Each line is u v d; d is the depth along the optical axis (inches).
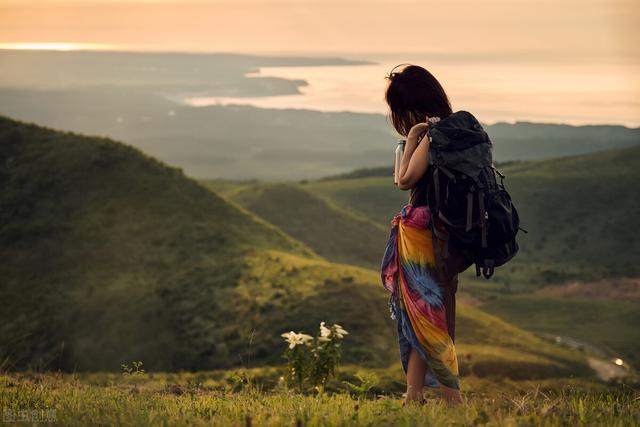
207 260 2795.3
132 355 2236.7
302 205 6894.7
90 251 2854.3
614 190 7834.6
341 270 2596.0
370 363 1908.2
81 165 3351.4
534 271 6412.4
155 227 3036.4
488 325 2480.3
